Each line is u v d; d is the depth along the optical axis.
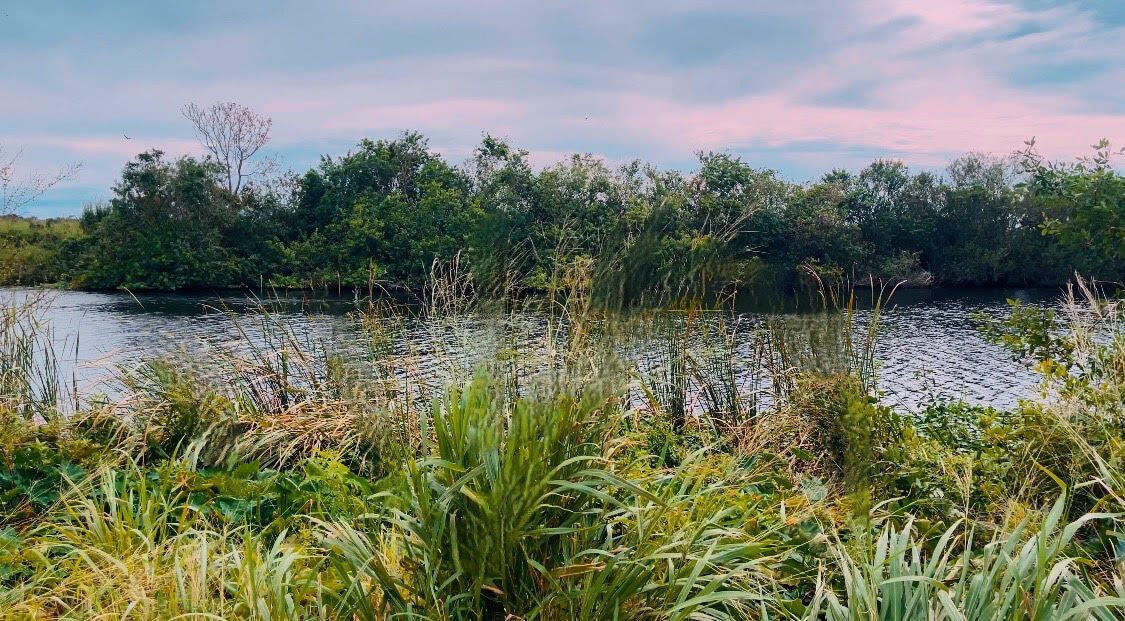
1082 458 2.87
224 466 3.60
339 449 3.38
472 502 1.92
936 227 44.38
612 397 2.12
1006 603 1.77
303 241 38.09
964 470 3.09
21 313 4.96
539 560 2.00
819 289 3.31
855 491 2.52
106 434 3.90
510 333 2.40
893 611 1.88
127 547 2.39
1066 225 6.00
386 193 40.66
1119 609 2.00
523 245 2.54
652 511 2.19
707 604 2.12
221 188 38.25
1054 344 4.22
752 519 2.60
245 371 4.38
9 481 3.22
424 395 2.73
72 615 2.06
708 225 3.18
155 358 4.19
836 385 2.99
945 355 15.60
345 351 2.93
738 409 4.06
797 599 2.20
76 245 36.03
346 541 2.08
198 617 1.94
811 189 40.78
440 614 1.84
